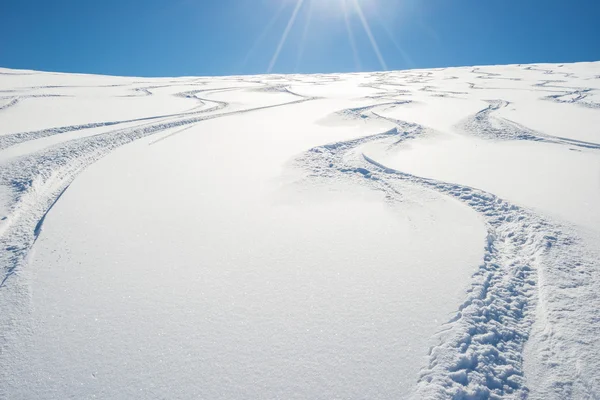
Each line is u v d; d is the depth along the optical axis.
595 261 3.85
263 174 6.62
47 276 3.63
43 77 23.92
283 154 7.88
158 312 3.16
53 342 2.83
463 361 2.67
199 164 7.20
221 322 3.06
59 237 4.36
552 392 2.49
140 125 10.77
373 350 2.78
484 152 8.31
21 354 2.72
